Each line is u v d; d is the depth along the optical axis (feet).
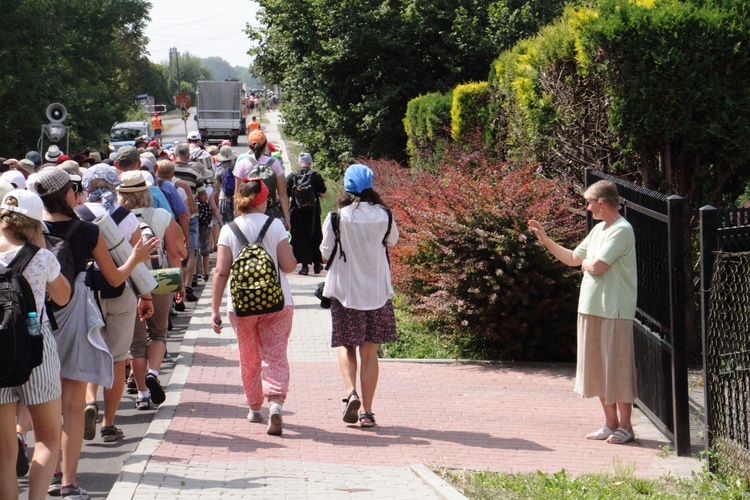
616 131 34.78
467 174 44.45
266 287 25.36
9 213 18.71
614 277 26.11
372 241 26.96
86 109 169.27
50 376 18.67
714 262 23.04
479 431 27.43
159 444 24.84
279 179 45.32
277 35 108.88
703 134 33.12
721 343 23.24
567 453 25.57
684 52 32.65
